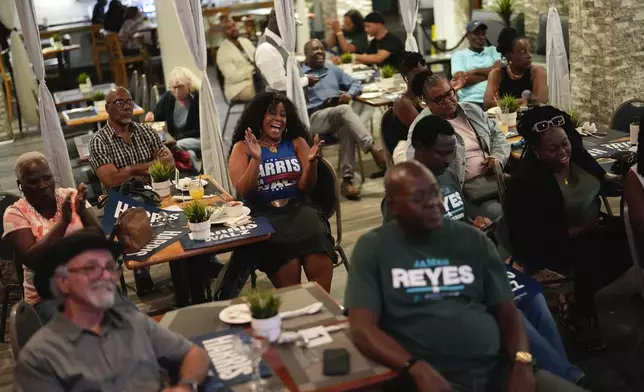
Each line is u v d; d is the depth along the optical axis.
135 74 8.09
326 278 3.97
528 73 6.03
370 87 7.36
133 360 2.39
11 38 9.70
